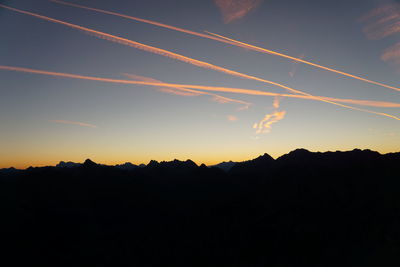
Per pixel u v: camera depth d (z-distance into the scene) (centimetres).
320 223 7119
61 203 8600
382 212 6462
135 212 9319
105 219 8638
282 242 6919
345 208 7394
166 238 7956
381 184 7581
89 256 6862
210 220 8825
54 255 6594
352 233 6300
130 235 8044
